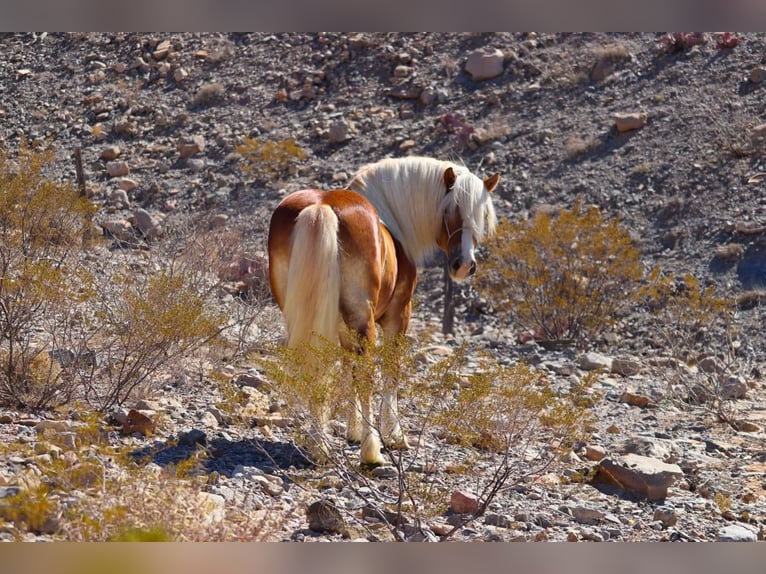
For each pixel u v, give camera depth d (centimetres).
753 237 1388
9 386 623
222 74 2119
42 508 372
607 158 1650
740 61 1817
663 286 1255
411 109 1919
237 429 643
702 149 1606
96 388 680
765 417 841
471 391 484
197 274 977
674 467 625
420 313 1341
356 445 621
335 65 2080
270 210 1623
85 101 2073
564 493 583
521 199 1593
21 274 693
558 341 1170
